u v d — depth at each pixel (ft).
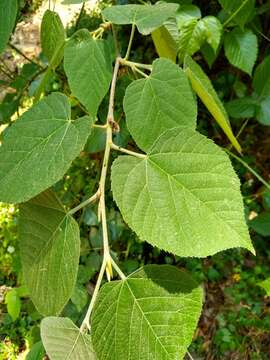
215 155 1.02
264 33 3.48
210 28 2.64
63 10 4.44
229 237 0.96
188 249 0.97
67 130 1.08
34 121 1.10
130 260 3.38
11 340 3.32
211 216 0.98
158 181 1.02
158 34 1.60
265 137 3.85
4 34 1.31
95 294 1.04
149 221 0.99
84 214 3.01
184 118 1.22
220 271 3.59
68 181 3.36
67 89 2.73
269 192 3.06
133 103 1.20
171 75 1.23
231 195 0.99
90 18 3.64
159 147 1.04
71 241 1.08
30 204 1.11
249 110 3.10
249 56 2.88
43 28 1.51
